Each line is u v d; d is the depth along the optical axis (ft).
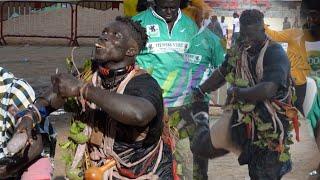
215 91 18.28
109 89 12.01
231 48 17.85
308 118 17.79
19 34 77.36
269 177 17.83
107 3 78.43
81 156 12.25
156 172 12.19
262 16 17.37
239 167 18.69
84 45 73.92
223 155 18.47
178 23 18.51
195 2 18.56
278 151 17.65
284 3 17.21
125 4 20.03
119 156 12.02
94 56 12.42
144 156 12.08
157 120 11.84
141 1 19.67
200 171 18.33
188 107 18.45
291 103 17.44
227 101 18.08
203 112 18.37
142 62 18.66
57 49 68.59
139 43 12.17
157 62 18.51
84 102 11.55
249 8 17.51
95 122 12.09
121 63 12.01
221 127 18.21
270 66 17.25
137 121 11.13
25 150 12.89
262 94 17.33
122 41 11.93
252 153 17.94
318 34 17.25
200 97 18.37
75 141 12.19
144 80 11.87
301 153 18.07
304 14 17.30
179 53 18.45
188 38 18.38
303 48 17.30
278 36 17.31
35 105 12.07
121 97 11.17
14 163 13.24
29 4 78.74
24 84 13.64
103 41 11.93
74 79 11.39
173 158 12.82
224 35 17.95
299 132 17.89
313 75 17.47
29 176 13.47
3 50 67.00
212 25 18.20
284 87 17.33
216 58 18.17
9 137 13.33
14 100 13.42
